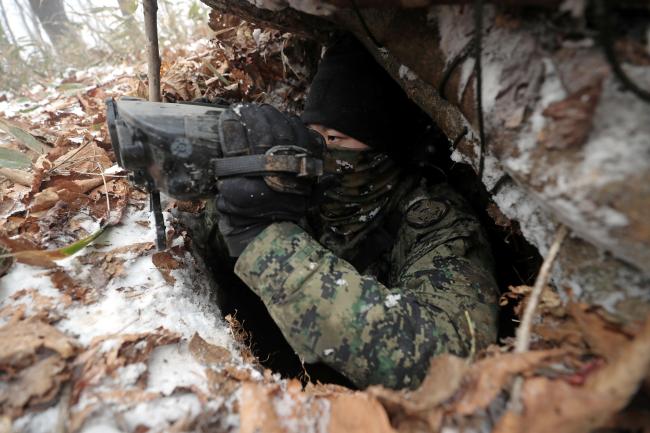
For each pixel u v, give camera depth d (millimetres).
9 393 609
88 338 715
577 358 602
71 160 1230
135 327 754
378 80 1083
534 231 738
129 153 725
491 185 823
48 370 636
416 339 786
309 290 804
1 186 1131
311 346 793
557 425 519
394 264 1196
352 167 1131
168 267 944
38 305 758
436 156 1262
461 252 1017
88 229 995
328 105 1065
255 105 829
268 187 791
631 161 465
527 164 571
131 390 649
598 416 503
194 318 855
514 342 700
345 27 940
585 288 637
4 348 645
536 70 550
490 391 572
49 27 3469
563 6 493
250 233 850
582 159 500
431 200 1162
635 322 577
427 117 1217
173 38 2666
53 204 1028
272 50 1495
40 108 1979
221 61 1670
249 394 652
